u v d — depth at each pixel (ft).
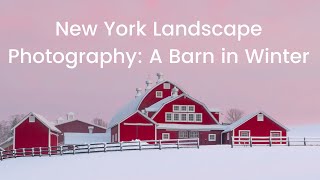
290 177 124.16
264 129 226.17
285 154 163.53
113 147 195.52
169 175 130.41
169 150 180.34
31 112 225.76
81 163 158.51
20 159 188.34
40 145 225.15
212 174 130.21
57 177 135.03
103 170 142.20
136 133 231.50
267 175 127.13
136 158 162.09
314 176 124.98
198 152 171.63
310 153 165.68
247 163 145.69
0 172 152.05
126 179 127.24
